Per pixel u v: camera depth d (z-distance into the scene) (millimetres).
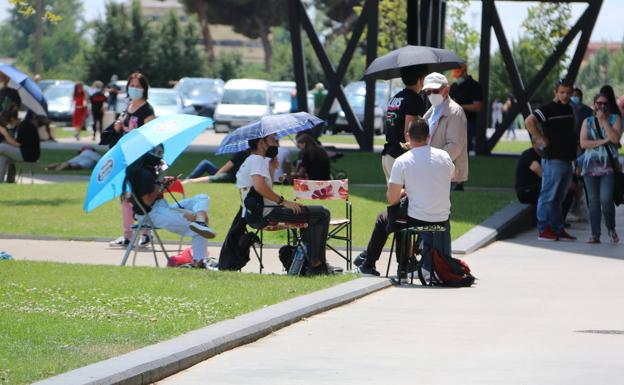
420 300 28125
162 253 37500
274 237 40312
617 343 22562
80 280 28578
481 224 42750
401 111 33219
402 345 22297
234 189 50094
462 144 33000
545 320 25250
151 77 177250
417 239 32188
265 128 31797
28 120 55281
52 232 41031
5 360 19328
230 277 29797
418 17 72750
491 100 156500
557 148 41781
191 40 182750
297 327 24203
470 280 30641
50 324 22734
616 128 41156
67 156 74000
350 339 22891
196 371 20078
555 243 41281
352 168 66125
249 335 22594
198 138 109875
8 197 49625
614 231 41500
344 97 79688
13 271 29953
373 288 29344
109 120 106000
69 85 136750
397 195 30859
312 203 46875
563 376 19609
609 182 41219
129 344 20891
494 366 20438
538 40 109188
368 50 77500
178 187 38875
